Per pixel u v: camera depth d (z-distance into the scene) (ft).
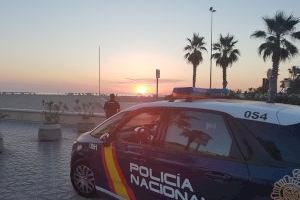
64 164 32.24
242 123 14.42
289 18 140.56
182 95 17.78
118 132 19.62
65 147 41.96
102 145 20.24
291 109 14.57
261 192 13.02
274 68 142.20
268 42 142.20
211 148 15.02
